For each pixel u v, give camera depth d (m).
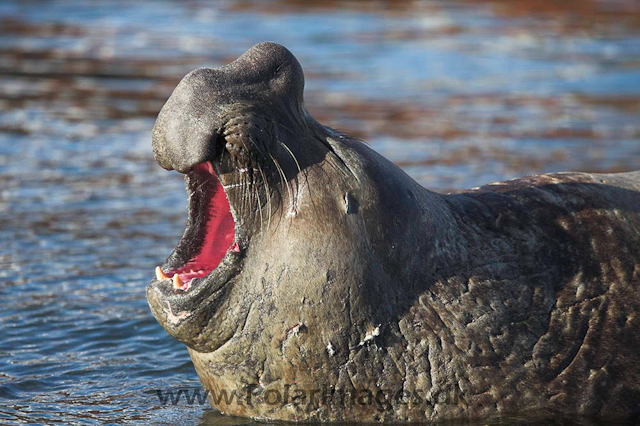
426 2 118.94
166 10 111.31
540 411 23.84
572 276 24.62
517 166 55.53
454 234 24.12
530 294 24.11
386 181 23.11
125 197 49.94
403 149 59.94
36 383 27.84
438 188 50.03
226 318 22.48
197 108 21.66
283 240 22.19
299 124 22.69
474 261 23.98
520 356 23.67
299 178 22.36
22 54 87.50
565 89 78.69
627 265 25.08
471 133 64.62
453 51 92.94
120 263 39.47
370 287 22.50
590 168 55.06
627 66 87.06
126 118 68.12
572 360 24.02
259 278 22.27
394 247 22.88
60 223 45.06
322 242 22.17
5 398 26.61
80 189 51.25
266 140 21.89
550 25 106.19
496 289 23.83
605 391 24.17
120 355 30.28
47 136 62.50
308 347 22.50
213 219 23.61
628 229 25.64
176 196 50.38
